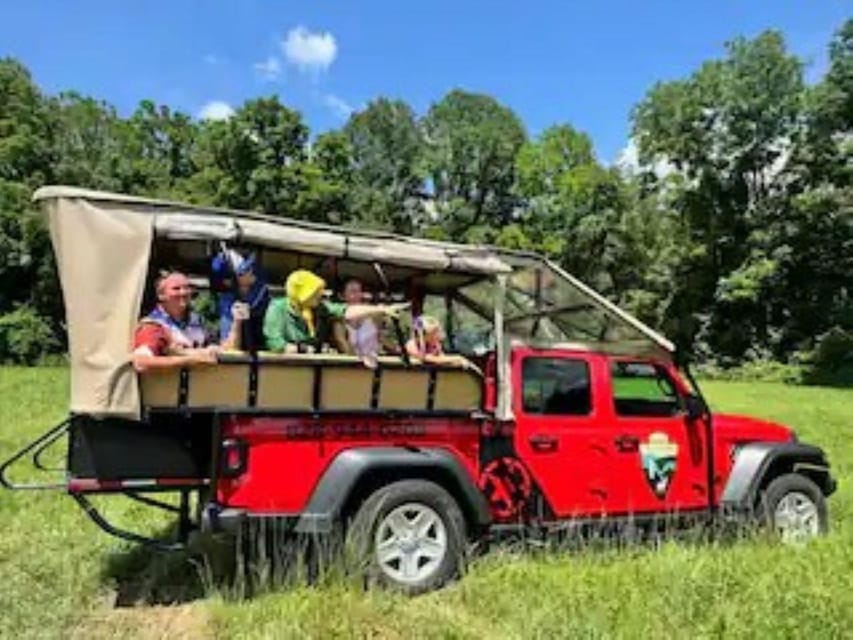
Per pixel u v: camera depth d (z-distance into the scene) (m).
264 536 5.79
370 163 68.88
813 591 5.45
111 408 5.28
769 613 5.05
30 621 5.28
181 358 5.37
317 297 6.01
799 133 48.75
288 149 51.22
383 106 69.75
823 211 46.09
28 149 48.62
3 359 41.03
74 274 5.39
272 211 50.34
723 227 51.38
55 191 5.45
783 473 7.84
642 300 53.19
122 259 5.46
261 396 5.64
